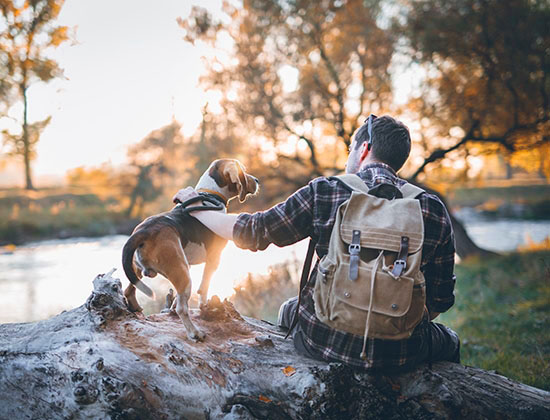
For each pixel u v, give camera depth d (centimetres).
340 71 1427
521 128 1274
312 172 1487
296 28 1396
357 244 223
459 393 254
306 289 255
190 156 1608
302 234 246
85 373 236
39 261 1566
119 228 2411
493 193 3834
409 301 218
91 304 271
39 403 242
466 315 720
